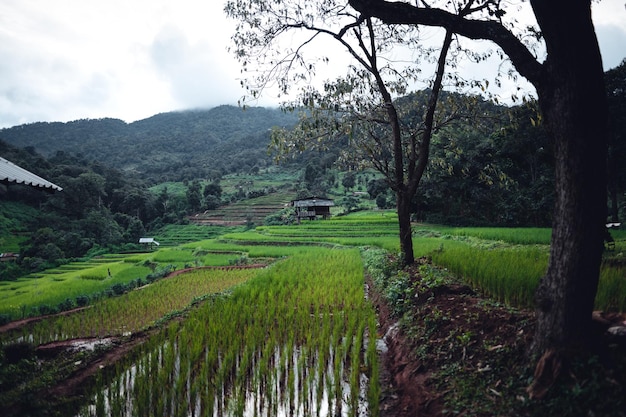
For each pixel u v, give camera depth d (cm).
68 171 8656
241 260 3312
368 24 1294
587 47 512
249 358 841
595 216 516
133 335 1102
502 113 1240
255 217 8862
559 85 535
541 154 3656
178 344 922
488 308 763
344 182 9819
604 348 504
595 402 444
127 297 1777
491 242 2411
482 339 666
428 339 761
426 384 641
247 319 1111
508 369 571
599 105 518
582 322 516
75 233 6222
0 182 1097
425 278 1049
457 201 4569
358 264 2144
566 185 531
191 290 1911
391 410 640
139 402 647
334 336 885
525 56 607
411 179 1374
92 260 5347
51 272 4512
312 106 1066
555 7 512
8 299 2347
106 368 858
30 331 1359
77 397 734
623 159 2936
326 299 1267
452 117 1296
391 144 1507
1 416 667
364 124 1337
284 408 677
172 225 8831
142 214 9181
